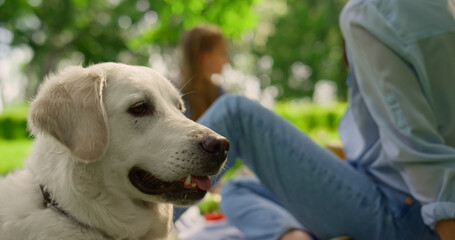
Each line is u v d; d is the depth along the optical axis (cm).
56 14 2083
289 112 1413
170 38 1535
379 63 253
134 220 236
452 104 255
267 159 288
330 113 1423
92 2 2103
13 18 2028
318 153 287
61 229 214
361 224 277
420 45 250
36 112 225
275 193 297
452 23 255
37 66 2533
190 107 497
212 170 226
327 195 282
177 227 371
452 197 230
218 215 392
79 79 232
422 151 239
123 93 233
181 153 223
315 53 2891
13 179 236
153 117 237
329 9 2545
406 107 245
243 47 3097
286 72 3192
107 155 228
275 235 286
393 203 275
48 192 222
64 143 219
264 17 2559
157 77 257
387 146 254
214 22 1105
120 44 2398
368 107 262
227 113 287
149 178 233
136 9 2228
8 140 1455
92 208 223
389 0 260
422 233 270
